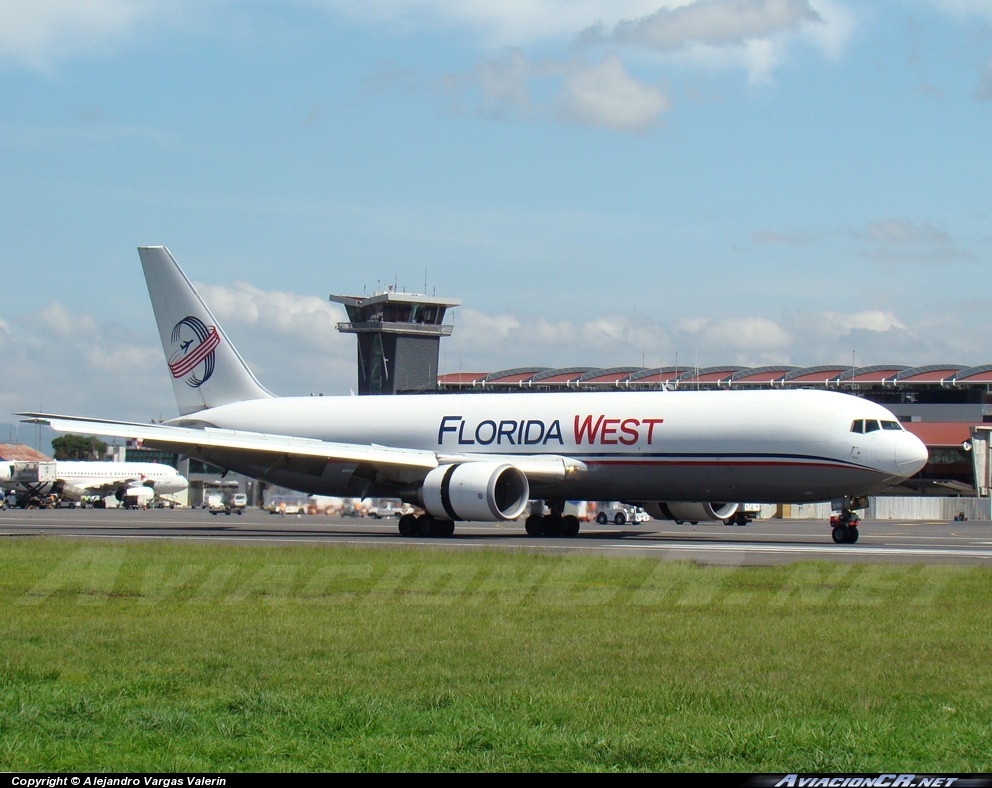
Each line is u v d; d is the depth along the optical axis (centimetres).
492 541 12219
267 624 5412
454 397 15075
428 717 3544
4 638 5003
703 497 13138
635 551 10150
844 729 3369
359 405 15575
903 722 3462
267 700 3700
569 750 3192
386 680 4091
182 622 5481
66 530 15050
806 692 3891
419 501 13912
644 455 13225
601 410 13688
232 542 11262
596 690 3925
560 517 14350
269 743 3272
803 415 12550
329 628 5291
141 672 4238
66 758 3131
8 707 3662
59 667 4309
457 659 4503
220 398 16575
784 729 3362
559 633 5162
